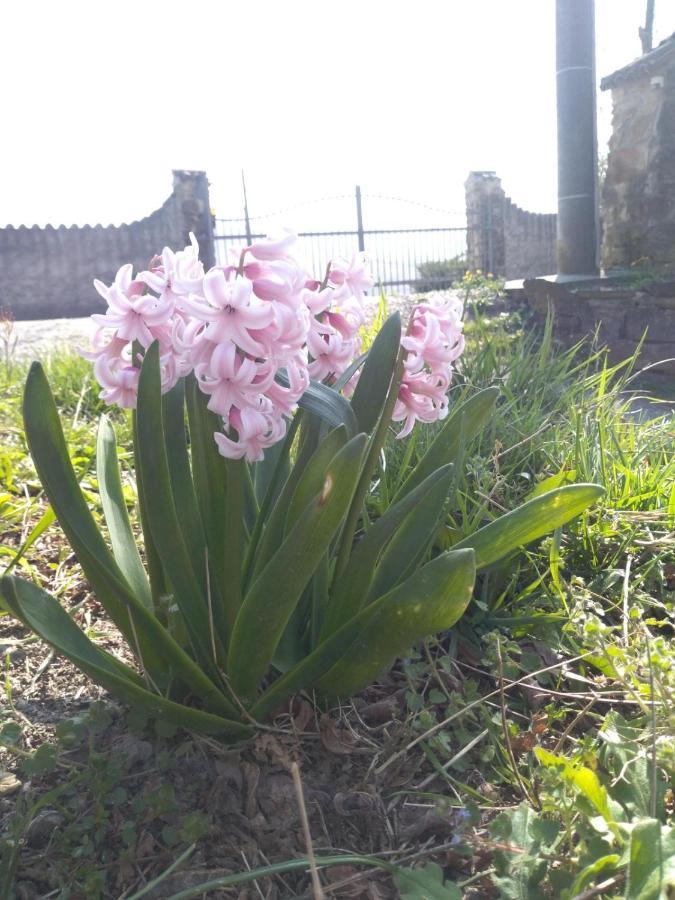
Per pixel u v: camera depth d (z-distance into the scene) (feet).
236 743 1.45
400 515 1.36
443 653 1.78
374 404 1.45
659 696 1.40
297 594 1.26
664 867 0.96
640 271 7.05
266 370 1.13
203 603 1.44
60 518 1.31
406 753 1.48
